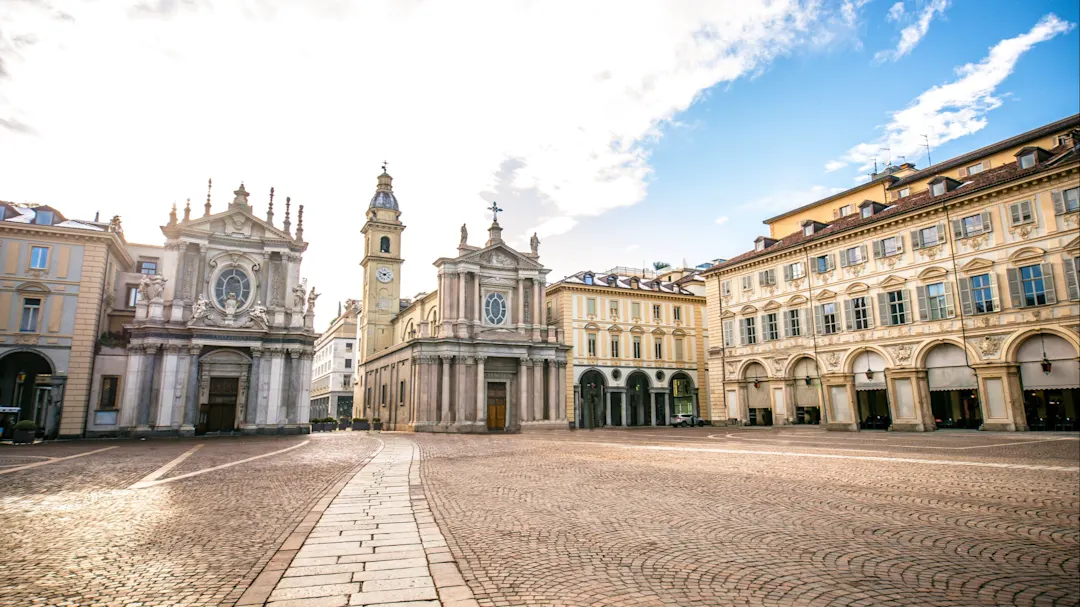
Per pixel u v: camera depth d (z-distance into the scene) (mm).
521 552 9367
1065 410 39000
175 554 9352
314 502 13961
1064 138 38750
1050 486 15570
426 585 7781
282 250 49250
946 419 44219
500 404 57469
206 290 46594
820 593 7453
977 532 10648
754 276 54875
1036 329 35812
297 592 7504
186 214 47094
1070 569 8445
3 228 40344
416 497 14562
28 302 40719
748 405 55000
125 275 49344
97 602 7215
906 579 8000
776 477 17625
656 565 8641
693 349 72312
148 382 43250
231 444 34750
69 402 40469
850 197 53875
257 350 46406
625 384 67500
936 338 40656
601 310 67562
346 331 106625
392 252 78062
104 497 14828
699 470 19516
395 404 61188
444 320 55812
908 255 42844
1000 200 38062
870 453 24672
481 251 58312
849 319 46406
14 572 8422
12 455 26766
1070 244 34688
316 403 118250
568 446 31234
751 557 9055
